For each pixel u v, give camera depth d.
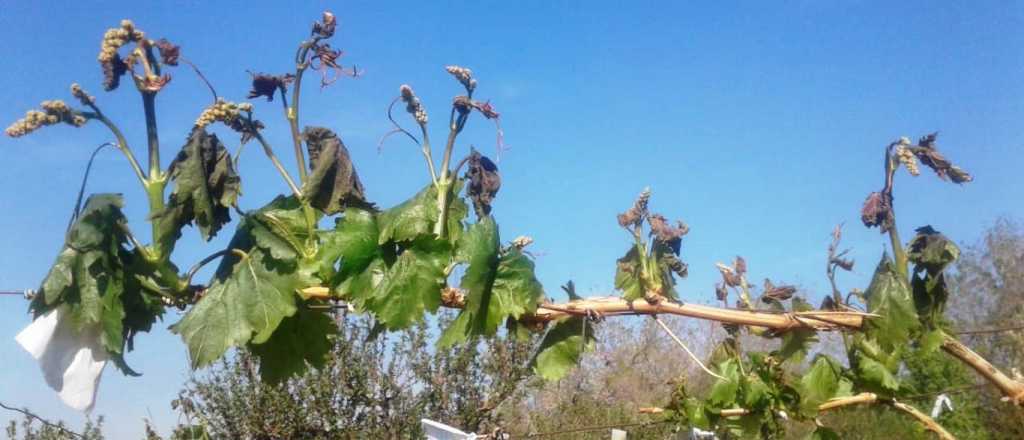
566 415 13.74
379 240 2.98
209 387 11.02
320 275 2.94
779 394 5.45
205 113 2.87
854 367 5.10
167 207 2.83
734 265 4.70
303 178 3.08
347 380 11.39
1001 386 3.98
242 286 2.86
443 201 3.10
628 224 3.53
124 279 2.83
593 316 3.36
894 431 13.96
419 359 11.91
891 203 3.74
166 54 2.84
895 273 3.73
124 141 2.83
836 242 3.99
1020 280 20.39
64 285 2.71
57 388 2.72
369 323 11.62
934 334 3.87
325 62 3.07
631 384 16.56
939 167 3.63
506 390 12.02
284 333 3.09
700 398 6.62
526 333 3.28
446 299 3.07
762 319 3.63
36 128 2.70
